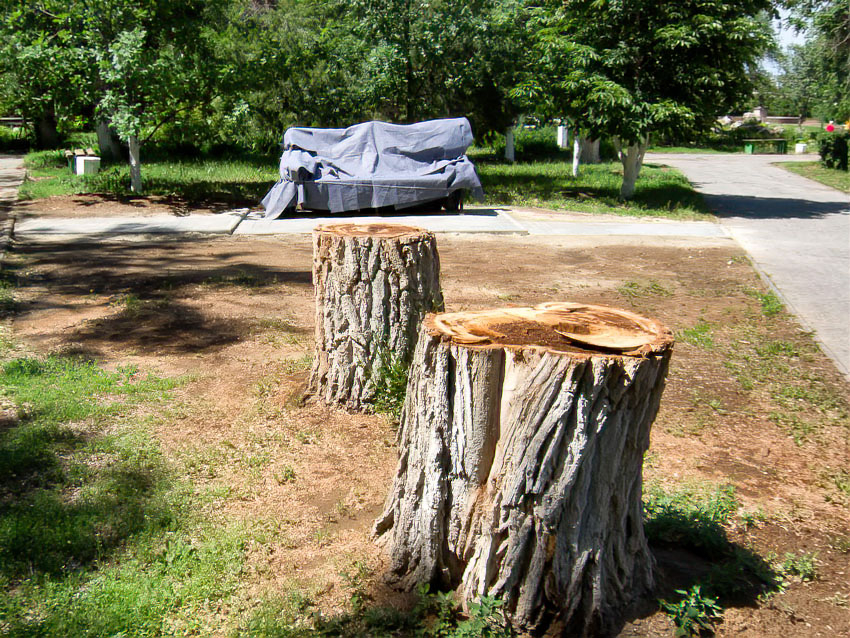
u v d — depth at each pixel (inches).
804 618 132.6
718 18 738.8
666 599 132.0
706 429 220.8
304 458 188.5
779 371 275.1
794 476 193.0
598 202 799.1
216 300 346.6
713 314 357.1
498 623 121.5
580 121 808.3
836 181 1158.3
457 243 540.7
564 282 416.5
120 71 657.6
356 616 128.3
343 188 644.1
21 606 127.4
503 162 1373.0
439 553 132.0
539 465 118.6
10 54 658.8
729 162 1637.6
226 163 1066.1
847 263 498.3
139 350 268.8
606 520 122.9
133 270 414.3
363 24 976.9
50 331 290.4
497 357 121.9
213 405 219.5
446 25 962.7
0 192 766.5
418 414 130.6
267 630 123.6
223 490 169.8
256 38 960.3
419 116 1055.0
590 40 798.5
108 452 187.2
